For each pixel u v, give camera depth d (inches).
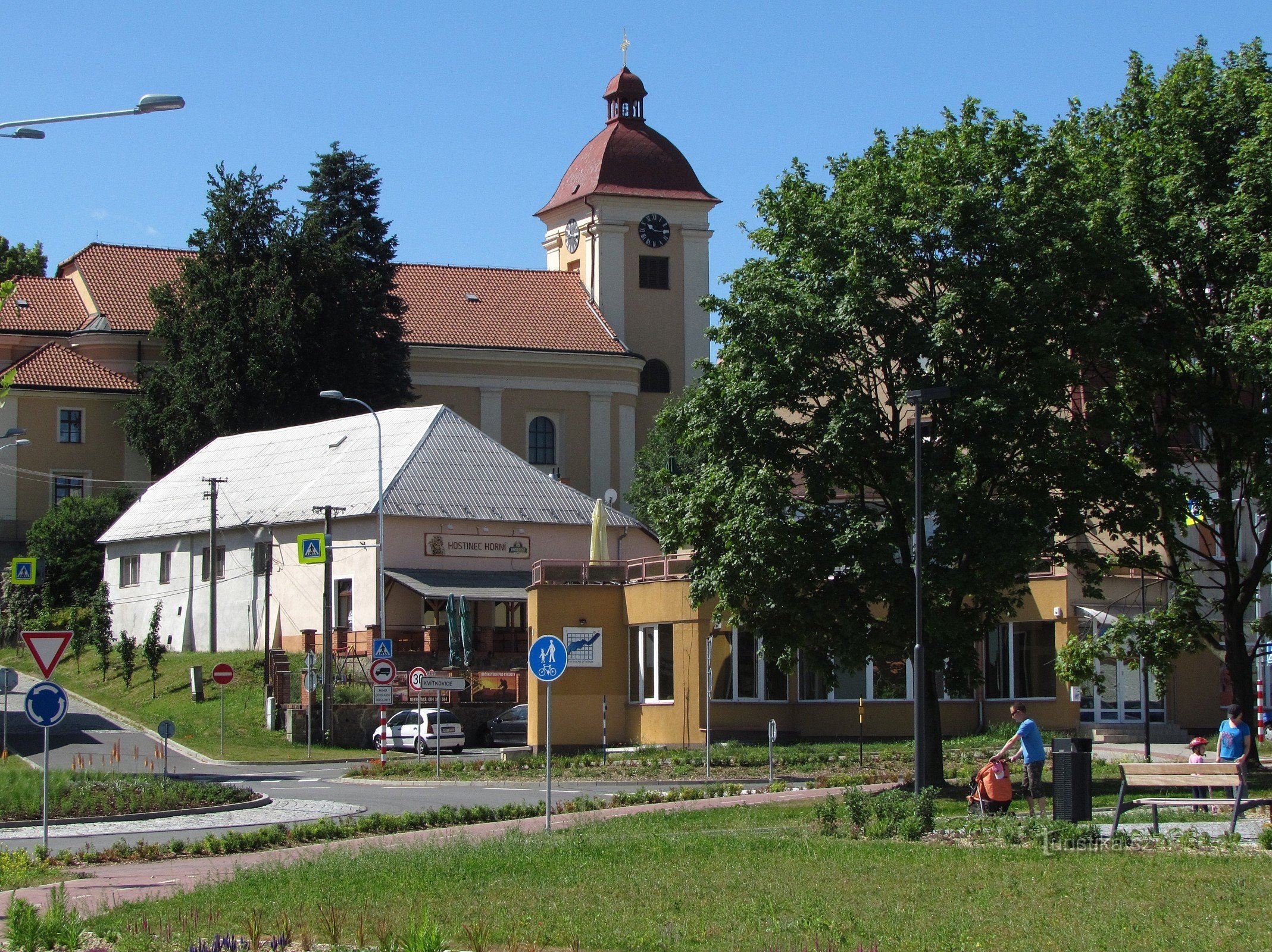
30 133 794.2
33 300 3427.7
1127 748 1483.8
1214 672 1696.6
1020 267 1061.1
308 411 3034.0
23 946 526.9
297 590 2511.1
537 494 2598.4
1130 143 1219.9
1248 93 1204.5
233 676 2074.3
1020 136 1088.2
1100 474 1063.0
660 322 3818.9
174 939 546.9
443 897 625.3
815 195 1130.0
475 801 1217.4
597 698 1738.4
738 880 645.3
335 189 3213.6
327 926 549.0
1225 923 523.5
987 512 1030.4
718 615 1140.5
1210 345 1150.3
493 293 3786.9
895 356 1053.2
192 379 2987.2
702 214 3858.3
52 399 3181.6
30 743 1924.2
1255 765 1151.6
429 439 2598.4
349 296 3056.1
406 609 2406.5
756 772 1375.5
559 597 1742.1
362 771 1551.4
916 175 1077.1
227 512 2691.9
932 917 548.1
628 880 655.1
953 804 976.3
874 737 1675.7
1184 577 1206.9
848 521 1087.0
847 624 1064.8
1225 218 1159.6
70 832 1001.5
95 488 3203.7
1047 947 493.7
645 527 2701.8
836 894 601.6
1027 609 1670.8
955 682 1053.2
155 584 2839.6
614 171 3821.4
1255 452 1165.7
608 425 3681.1
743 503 1065.5
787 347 1063.0
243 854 869.8
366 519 2417.6
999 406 1002.1
